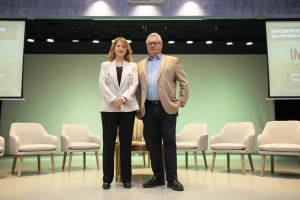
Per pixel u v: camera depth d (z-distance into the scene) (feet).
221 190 7.80
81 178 10.00
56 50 23.48
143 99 8.26
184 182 9.06
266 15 14.19
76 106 23.03
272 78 14.33
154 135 8.40
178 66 8.43
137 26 21.84
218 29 22.80
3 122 22.12
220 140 12.64
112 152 8.17
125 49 8.43
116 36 21.42
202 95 23.52
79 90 23.21
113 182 9.03
